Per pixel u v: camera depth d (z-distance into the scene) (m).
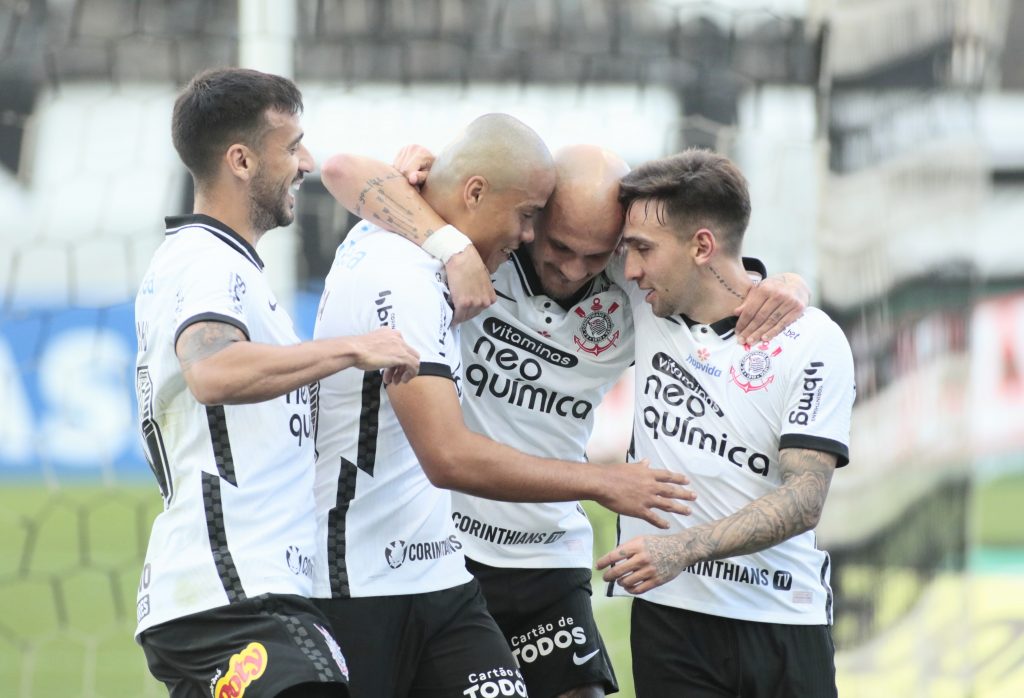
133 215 32.25
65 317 30.20
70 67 31.94
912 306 15.58
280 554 9.12
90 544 28.12
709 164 10.48
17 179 32.38
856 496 15.30
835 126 15.27
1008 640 20.19
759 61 24.12
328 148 24.88
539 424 11.79
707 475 10.72
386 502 10.18
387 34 26.34
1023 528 27.36
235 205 9.47
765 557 10.67
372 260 10.09
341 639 9.96
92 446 30.45
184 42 30.62
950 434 15.54
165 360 9.06
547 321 11.46
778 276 10.94
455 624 10.65
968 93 15.73
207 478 9.06
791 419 10.34
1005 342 31.70
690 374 10.78
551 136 27.88
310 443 9.61
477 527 12.06
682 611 10.88
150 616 9.10
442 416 9.69
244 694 8.68
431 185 10.44
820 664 10.86
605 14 29.19
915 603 15.40
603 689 12.52
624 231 10.63
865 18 15.28
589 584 12.55
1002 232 33.25
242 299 9.09
